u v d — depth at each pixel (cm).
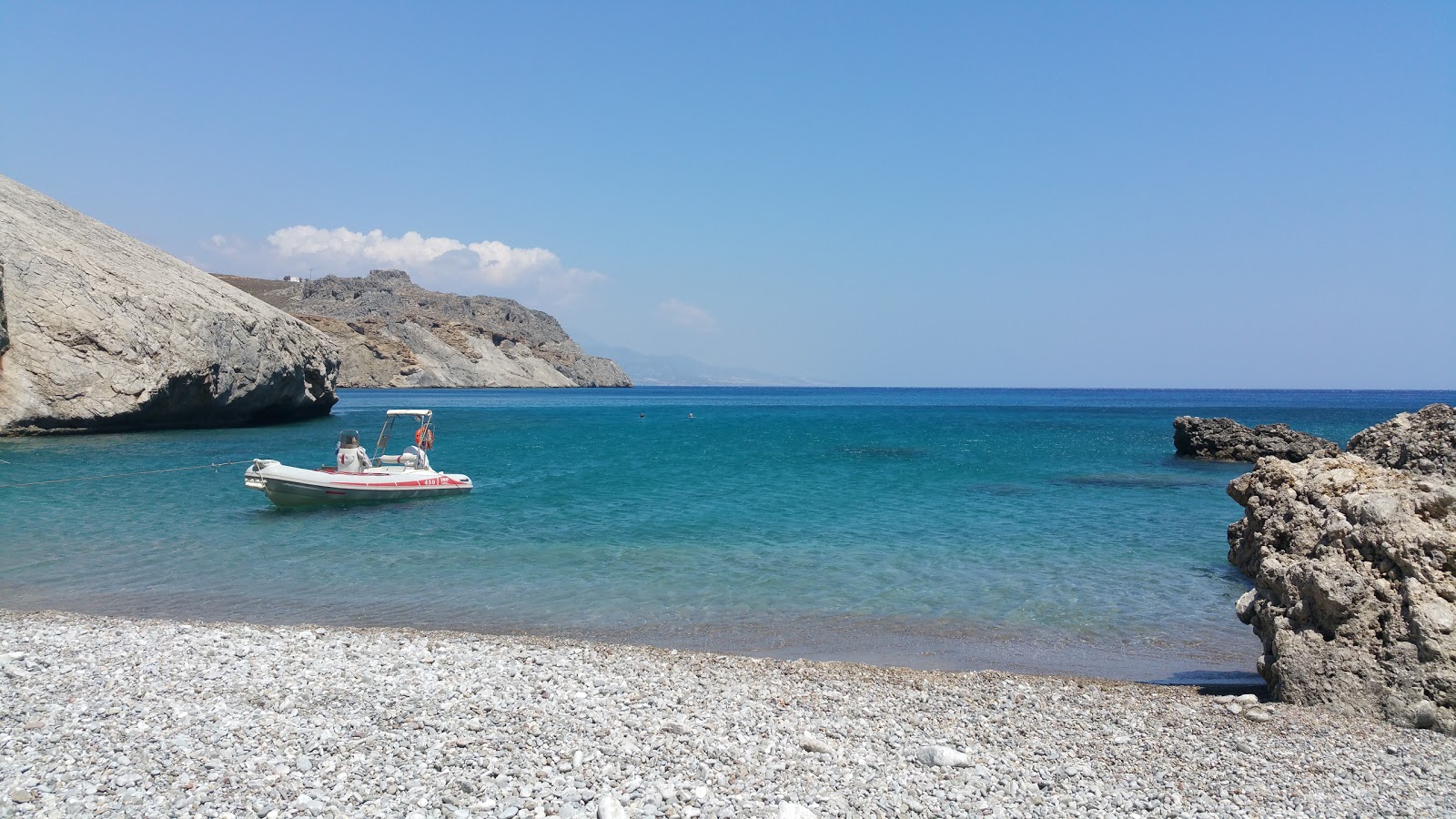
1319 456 1111
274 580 1508
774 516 2198
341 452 2403
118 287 4497
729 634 1200
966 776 666
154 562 1631
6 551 1717
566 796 599
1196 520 2172
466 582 1497
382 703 793
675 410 10556
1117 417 8906
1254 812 616
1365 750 741
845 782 646
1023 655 1114
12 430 3950
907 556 1725
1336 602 878
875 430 6128
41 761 634
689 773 648
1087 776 675
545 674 914
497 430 5909
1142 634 1210
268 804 573
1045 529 2036
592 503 2386
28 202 4909
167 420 4734
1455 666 804
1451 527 880
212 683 843
